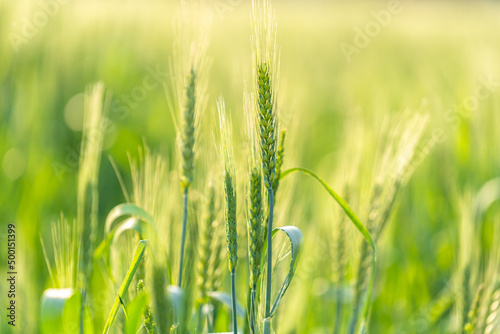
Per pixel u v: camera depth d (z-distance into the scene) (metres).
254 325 1.27
